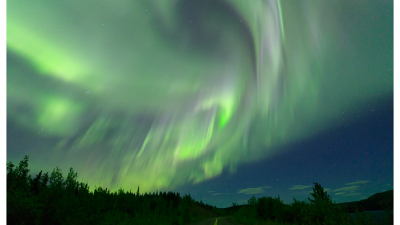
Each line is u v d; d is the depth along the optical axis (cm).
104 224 1058
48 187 847
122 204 2300
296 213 1416
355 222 795
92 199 1152
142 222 1769
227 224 2052
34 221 653
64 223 790
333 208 1040
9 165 795
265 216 2030
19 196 639
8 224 611
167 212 3181
